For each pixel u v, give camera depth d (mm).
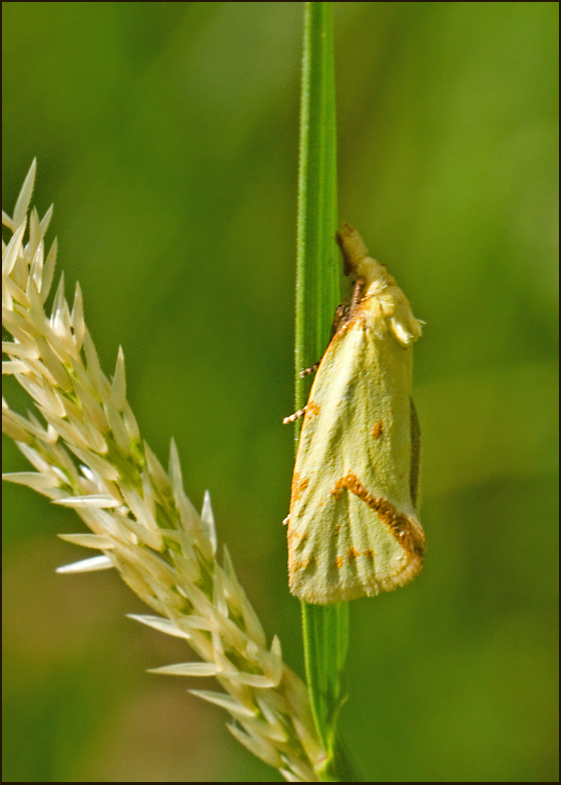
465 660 126
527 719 123
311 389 96
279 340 137
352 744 117
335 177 94
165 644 152
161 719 148
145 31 137
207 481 135
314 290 94
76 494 92
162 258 136
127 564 91
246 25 136
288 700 93
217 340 137
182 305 137
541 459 138
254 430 135
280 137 137
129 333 135
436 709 121
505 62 137
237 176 138
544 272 138
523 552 134
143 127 137
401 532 95
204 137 138
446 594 132
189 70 137
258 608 131
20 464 137
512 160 138
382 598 125
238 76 137
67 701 146
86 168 135
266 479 134
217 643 92
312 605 94
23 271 91
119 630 151
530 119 137
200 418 135
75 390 91
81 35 135
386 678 122
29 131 135
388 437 96
